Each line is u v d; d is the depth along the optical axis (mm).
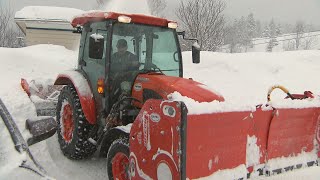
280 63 11227
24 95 6301
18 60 10398
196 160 3549
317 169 4914
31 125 2689
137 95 4891
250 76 10648
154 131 3697
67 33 16922
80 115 5328
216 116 3627
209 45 21062
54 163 5332
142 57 5145
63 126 5789
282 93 9266
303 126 4566
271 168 4219
